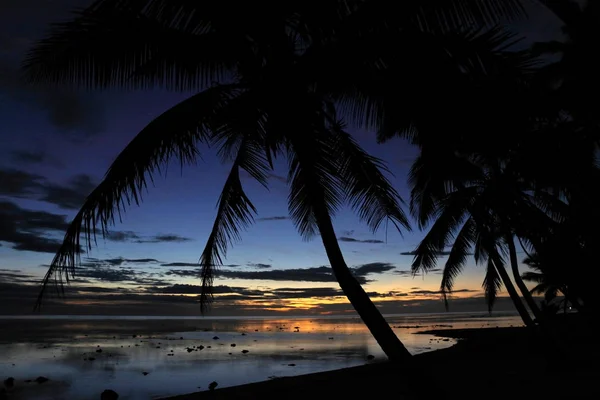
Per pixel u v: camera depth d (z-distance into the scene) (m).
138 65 6.39
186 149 6.78
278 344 36.66
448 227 17.33
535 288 38.16
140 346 34.31
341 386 11.87
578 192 12.35
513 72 5.74
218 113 6.65
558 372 12.45
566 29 11.41
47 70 6.28
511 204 15.01
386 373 13.70
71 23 5.93
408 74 6.06
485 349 20.61
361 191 8.35
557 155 12.26
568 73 11.77
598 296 11.97
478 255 21.27
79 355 27.47
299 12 6.36
